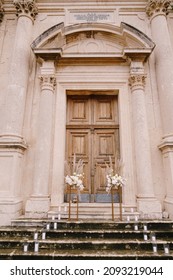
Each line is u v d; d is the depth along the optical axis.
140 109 5.19
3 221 4.21
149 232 3.60
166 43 5.66
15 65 5.49
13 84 5.30
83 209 4.71
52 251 3.20
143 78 5.46
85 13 6.42
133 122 5.25
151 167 4.91
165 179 4.85
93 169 5.41
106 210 4.70
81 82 5.62
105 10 6.45
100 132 5.71
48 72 5.52
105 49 6.00
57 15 6.43
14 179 4.54
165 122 5.10
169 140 4.75
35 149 5.07
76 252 3.14
